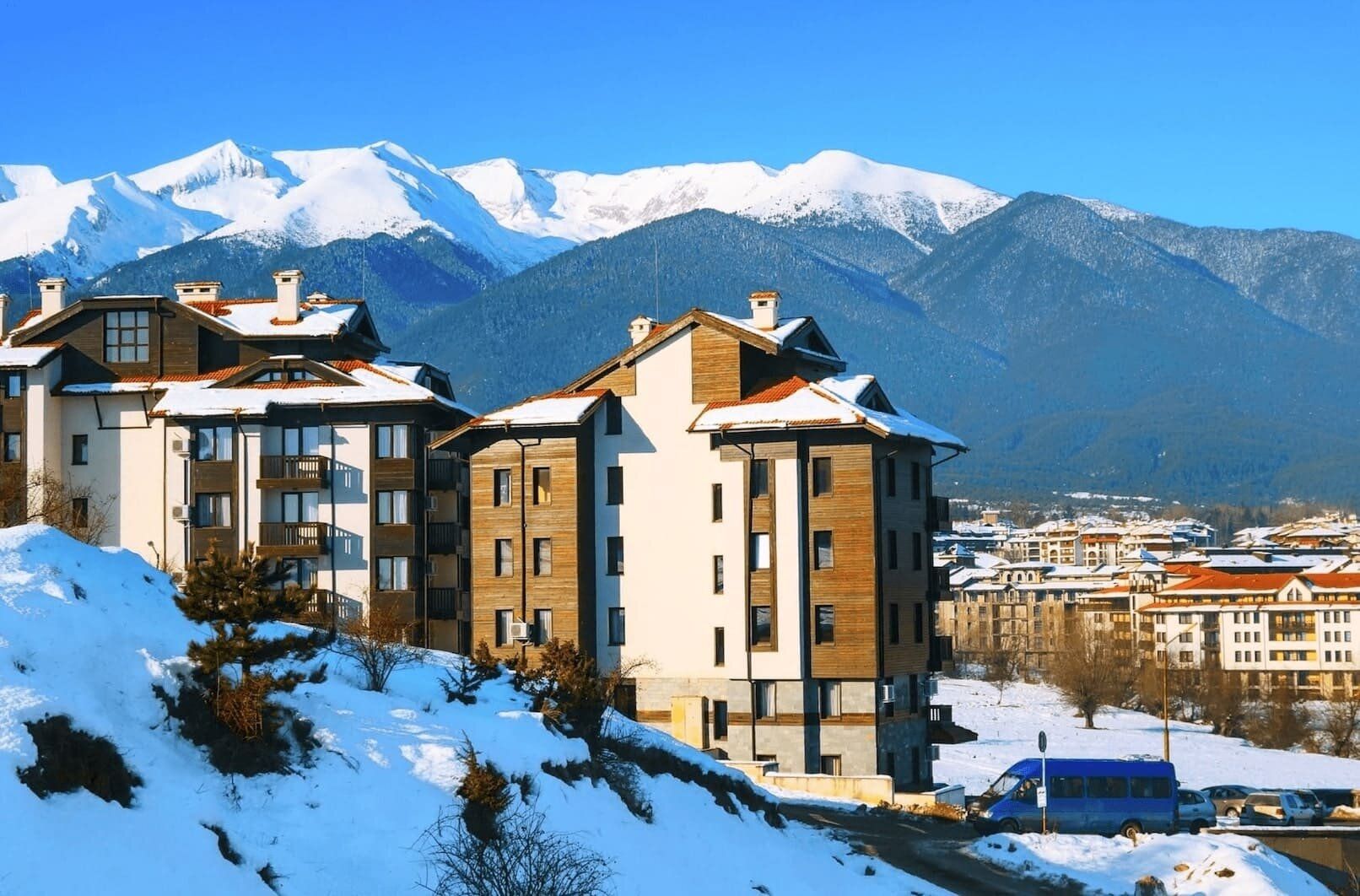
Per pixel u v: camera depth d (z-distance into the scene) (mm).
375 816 41562
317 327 93688
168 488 90875
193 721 42062
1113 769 68375
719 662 81875
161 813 38281
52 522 71750
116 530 90938
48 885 34156
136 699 41469
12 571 44125
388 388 89188
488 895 38031
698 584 82688
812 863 53625
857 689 79875
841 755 79812
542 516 83812
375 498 88375
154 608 46375
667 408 84438
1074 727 170375
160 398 91500
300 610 44781
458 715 48906
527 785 45750
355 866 39844
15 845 34562
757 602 81312
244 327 94000
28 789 36156
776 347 83375
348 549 88312
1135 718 182875
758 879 49562
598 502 84938
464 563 92062
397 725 46156
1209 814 72438
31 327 93688
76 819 36406
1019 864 58250
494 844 40438
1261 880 54406
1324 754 162875
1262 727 171500
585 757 49812
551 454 84000
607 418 85438
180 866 36875
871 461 80312
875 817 67625
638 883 44594
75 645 41781
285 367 90562
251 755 41938
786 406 81250
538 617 83562
